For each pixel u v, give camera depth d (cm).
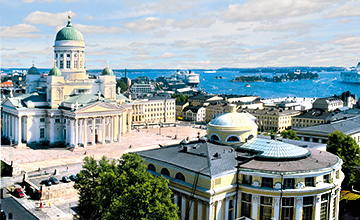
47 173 13188
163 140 19588
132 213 7038
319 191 8219
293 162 8669
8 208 9969
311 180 8288
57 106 17812
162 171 9144
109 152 16400
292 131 16238
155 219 6912
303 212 8225
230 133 10344
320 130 16188
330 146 12862
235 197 8456
